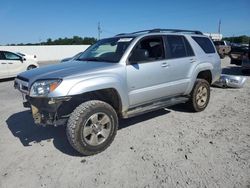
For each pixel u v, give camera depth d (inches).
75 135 142.0
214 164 136.0
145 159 143.5
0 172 135.4
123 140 170.4
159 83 187.8
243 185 117.0
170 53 198.2
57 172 133.5
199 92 226.1
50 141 173.0
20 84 163.3
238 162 137.6
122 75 162.4
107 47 191.5
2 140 176.9
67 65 173.2
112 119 156.6
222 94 306.7
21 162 145.2
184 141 166.9
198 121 206.1
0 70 473.1
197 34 236.1
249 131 182.4
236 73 496.1
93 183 122.8
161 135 177.6
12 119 223.9
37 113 148.3
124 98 165.2
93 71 152.3
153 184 120.0
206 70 232.7
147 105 188.7
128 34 200.2
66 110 154.2
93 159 145.9
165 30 208.4
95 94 163.0
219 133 179.5
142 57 173.2
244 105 253.4
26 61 518.0
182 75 206.1
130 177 126.4
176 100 207.9
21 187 121.8
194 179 122.6
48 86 139.0
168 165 136.3
